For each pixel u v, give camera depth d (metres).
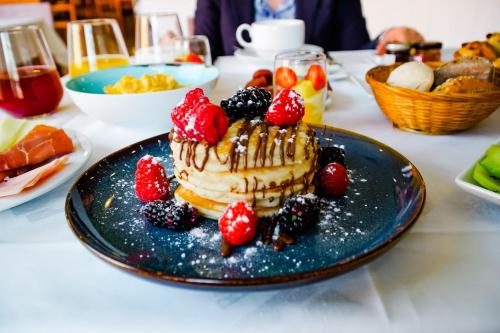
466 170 0.25
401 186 0.26
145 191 0.26
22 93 0.41
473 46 0.49
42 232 0.24
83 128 0.41
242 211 0.21
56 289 0.20
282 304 0.18
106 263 0.20
